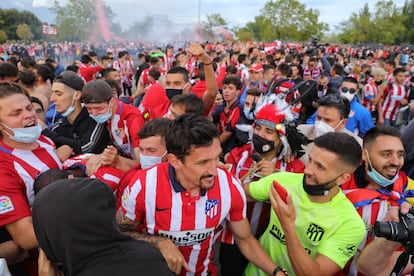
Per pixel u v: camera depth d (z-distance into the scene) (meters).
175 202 1.68
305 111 4.05
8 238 1.95
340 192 1.76
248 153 2.47
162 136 2.02
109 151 2.14
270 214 2.00
